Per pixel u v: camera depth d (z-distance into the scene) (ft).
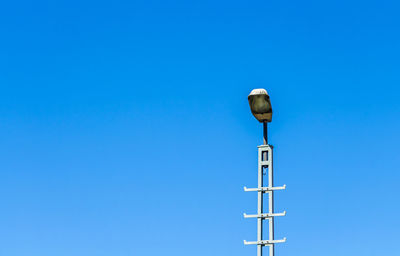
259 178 95.30
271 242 92.99
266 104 95.91
